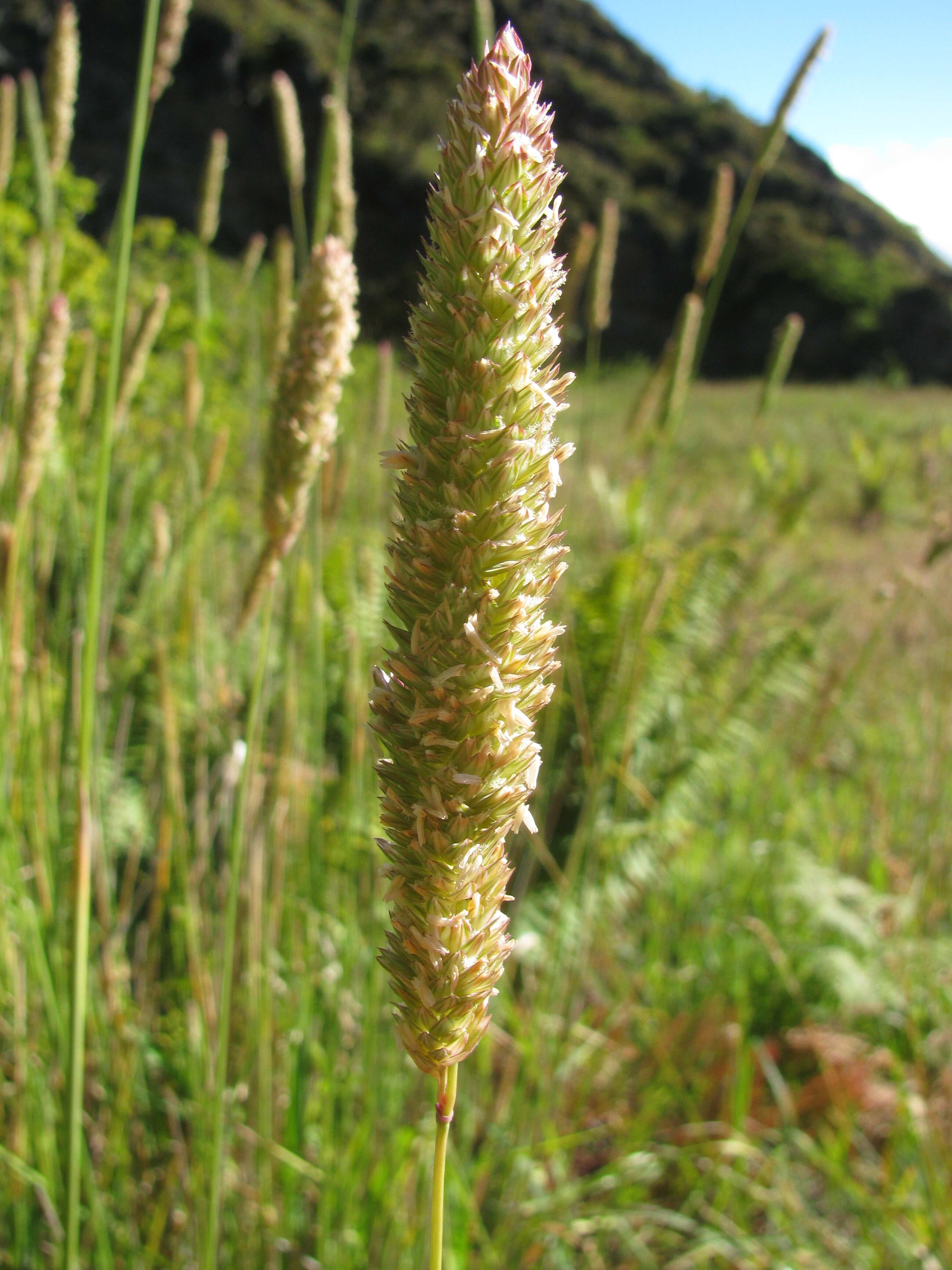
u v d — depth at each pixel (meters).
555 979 0.33
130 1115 0.28
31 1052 0.27
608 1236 0.34
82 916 0.17
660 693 0.52
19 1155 0.26
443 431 0.10
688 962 0.46
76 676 0.28
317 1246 0.27
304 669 0.35
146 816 0.36
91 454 0.43
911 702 0.60
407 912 0.11
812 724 0.44
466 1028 0.11
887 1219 0.32
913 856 0.50
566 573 0.52
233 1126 0.26
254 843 0.26
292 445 0.18
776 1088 0.35
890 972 0.44
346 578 0.47
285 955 0.31
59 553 0.44
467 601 0.10
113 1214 0.27
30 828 0.30
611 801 0.50
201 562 0.40
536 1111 0.32
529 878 0.40
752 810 0.53
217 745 0.36
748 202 0.33
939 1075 0.40
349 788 0.34
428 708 0.10
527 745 0.10
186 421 0.33
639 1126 0.34
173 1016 0.32
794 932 0.47
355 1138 0.28
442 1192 0.11
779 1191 0.33
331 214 0.27
